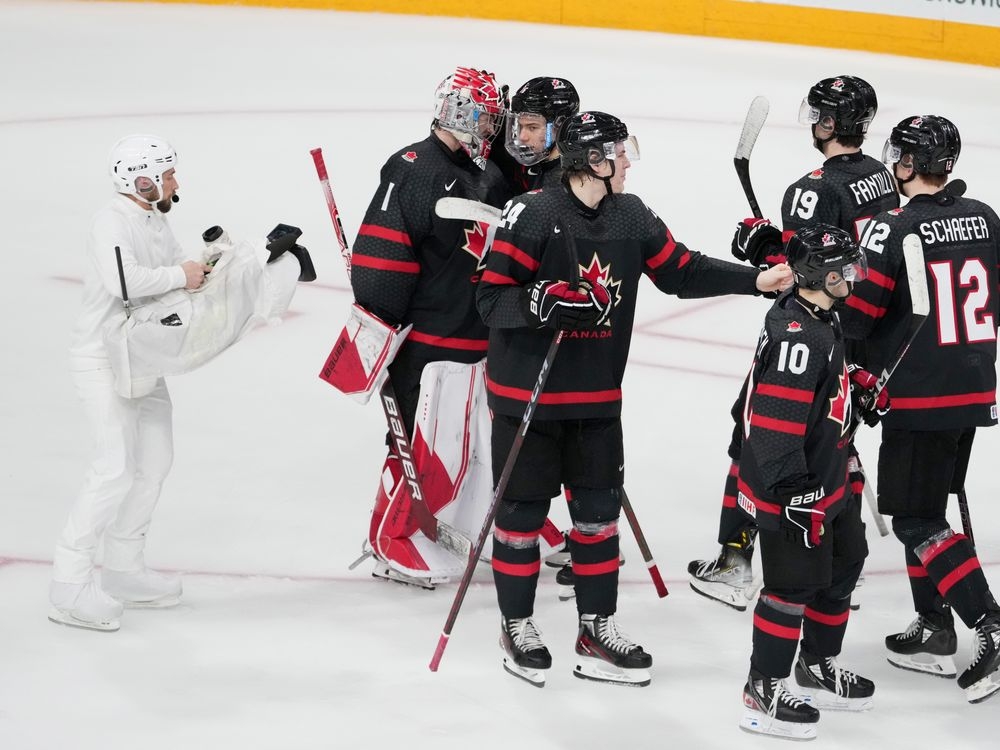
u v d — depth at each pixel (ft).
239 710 44.11
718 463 68.49
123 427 48.83
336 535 58.95
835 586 44.52
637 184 127.44
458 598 46.52
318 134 143.84
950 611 48.37
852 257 40.83
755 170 133.69
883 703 46.21
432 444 52.95
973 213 47.09
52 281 95.20
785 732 43.11
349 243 106.32
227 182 124.06
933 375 46.09
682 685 46.85
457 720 43.86
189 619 50.90
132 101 157.07
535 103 50.47
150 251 49.24
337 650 48.73
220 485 63.72
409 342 53.06
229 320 48.42
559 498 64.18
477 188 51.67
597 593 46.78
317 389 77.20
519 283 45.27
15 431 69.05
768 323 41.60
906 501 47.06
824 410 41.63
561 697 45.78
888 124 151.64
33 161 129.80
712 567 54.13
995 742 43.42
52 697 44.62
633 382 79.46
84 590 49.16
